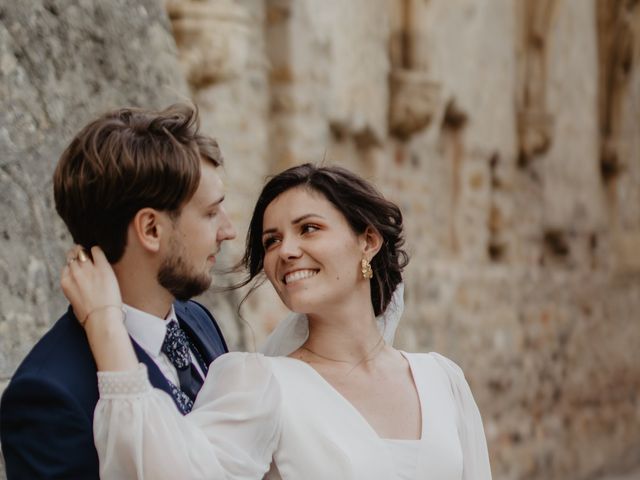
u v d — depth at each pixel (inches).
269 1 281.7
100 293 83.6
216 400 86.5
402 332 332.5
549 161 433.7
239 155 265.3
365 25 314.8
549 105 426.0
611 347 492.7
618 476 485.4
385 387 94.7
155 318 89.4
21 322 117.5
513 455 403.9
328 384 91.5
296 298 93.0
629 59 488.4
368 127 316.2
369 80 316.8
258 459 86.0
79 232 86.1
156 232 85.7
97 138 84.3
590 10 461.7
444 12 356.2
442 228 373.4
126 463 79.7
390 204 97.2
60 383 81.3
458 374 100.8
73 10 139.6
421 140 353.1
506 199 404.5
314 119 288.0
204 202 87.4
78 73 138.6
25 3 130.6
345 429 89.2
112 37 146.9
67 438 80.4
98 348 81.7
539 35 419.5
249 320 250.5
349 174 95.7
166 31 163.6
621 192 498.6
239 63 247.1
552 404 438.3
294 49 280.7
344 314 94.9
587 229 465.1
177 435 80.6
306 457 87.4
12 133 123.3
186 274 87.3
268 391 87.8
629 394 512.1
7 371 112.7
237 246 223.5
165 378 88.5
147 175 83.6
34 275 121.6
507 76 404.2
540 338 430.9
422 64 342.6
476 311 382.6
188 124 87.3
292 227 94.0
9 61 125.6
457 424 97.8
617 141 486.9
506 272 406.0
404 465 90.0
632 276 515.8
